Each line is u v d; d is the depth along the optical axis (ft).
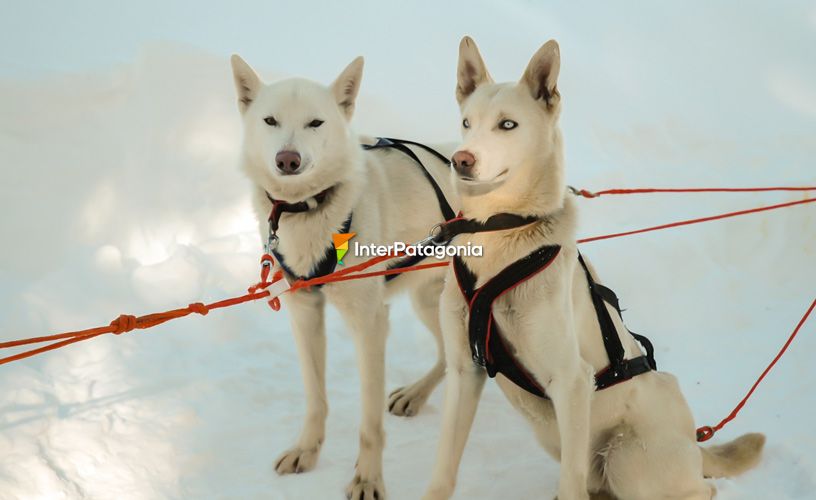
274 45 23.03
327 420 13.14
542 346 9.07
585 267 10.12
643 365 10.12
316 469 11.78
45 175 17.40
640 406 9.92
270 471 11.73
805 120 26.50
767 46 29.58
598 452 10.17
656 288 17.85
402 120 22.12
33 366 13.69
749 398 13.98
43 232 16.93
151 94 19.24
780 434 12.58
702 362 15.55
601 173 21.74
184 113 19.44
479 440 12.50
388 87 22.94
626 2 30.27
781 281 18.65
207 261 17.51
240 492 11.16
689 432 10.11
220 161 19.42
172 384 13.70
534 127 8.89
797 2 31.71
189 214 18.62
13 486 10.73
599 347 9.86
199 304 9.65
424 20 26.22
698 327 16.96
